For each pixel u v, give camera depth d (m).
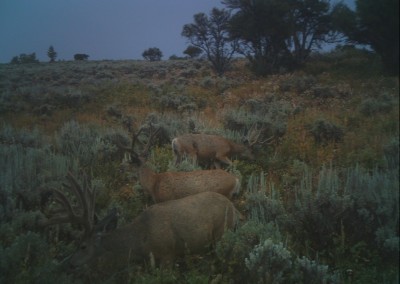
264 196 5.82
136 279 4.38
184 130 10.59
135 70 24.50
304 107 9.70
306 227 5.06
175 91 15.49
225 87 14.62
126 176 7.79
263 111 10.98
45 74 20.69
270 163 8.25
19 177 6.62
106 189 6.98
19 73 20.52
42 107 12.30
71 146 8.92
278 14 12.48
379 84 4.86
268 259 4.15
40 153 7.83
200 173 6.54
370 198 4.74
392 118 4.68
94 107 13.23
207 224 4.99
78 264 4.61
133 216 6.25
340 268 4.42
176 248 4.88
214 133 10.38
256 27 13.50
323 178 5.51
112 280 4.40
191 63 25.59
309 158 7.18
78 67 24.64
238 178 7.01
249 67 16.02
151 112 12.50
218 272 4.62
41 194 6.26
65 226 5.46
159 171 8.36
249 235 4.66
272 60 13.40
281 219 5.28
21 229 5.21
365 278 4.10
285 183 6.83
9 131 9.10
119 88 15.36
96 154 8.60
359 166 5.16
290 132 8.84
